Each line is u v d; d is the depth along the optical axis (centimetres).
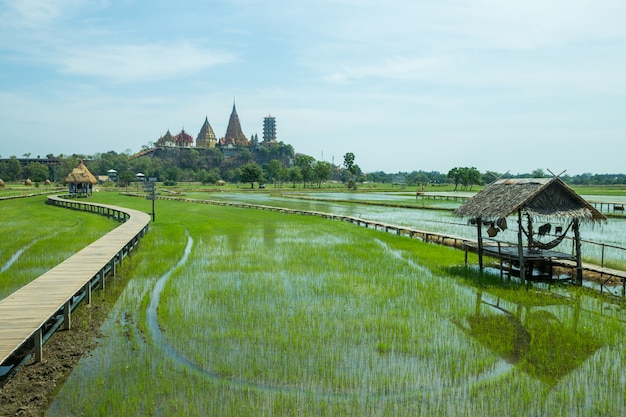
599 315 1445
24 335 1009
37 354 1079
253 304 1524
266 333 1259
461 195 8419
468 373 1030
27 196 7588
